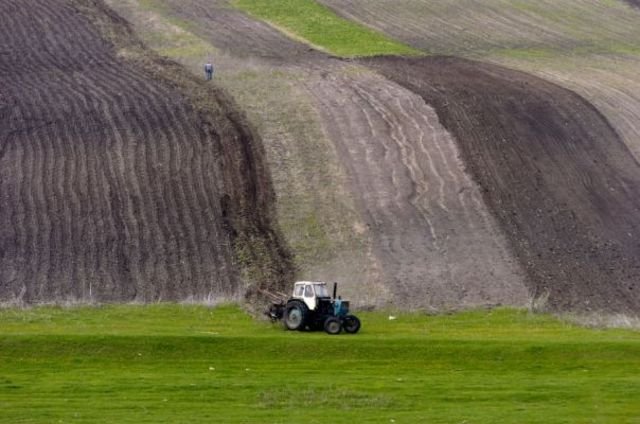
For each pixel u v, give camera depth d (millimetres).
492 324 170750
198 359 134375
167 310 171250
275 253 194500
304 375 125938
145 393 115000
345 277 188000
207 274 185375
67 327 156250
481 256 195500
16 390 116000
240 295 179375
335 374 127062
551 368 133250
